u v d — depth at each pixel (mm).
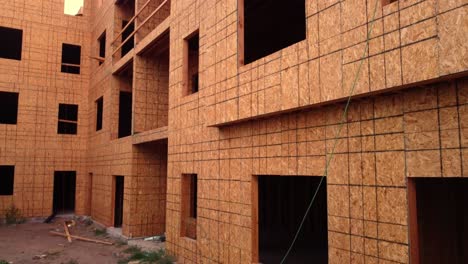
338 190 6035
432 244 6445
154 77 15656
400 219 5102
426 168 4859
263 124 7879
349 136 5930
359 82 5426
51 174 21406
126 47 19406
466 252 6598
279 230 15695
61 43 22484
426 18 4633
